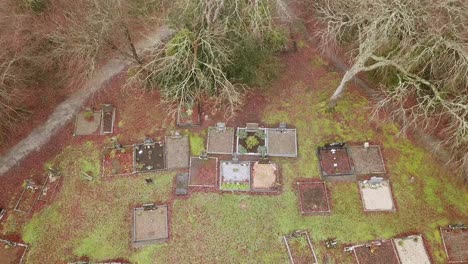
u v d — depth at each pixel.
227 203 22.70
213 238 21.80
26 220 22.66
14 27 23.56
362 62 20.91
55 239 22.05
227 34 22.11
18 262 21.55
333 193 22.91
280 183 23.23
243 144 24.38
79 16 24.67
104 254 21.58
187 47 21.30
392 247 21.41
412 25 19.17
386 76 23.97
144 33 26.86
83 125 25.33
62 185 23.52
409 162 23.67
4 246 21.92
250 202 22.72
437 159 23.67
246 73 23.84
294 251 21.44
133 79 23.59
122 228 22.20
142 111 25.72
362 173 23.39
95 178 23.61
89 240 21.92
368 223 22.08
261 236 21.83
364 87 26.12
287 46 27.20
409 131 24.42
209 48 20.30
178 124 24.95
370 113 25.08
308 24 28.59
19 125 25.25
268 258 21.34
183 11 21.00
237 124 25.09
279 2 21.69
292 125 24.97
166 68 21.50
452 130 21.78
